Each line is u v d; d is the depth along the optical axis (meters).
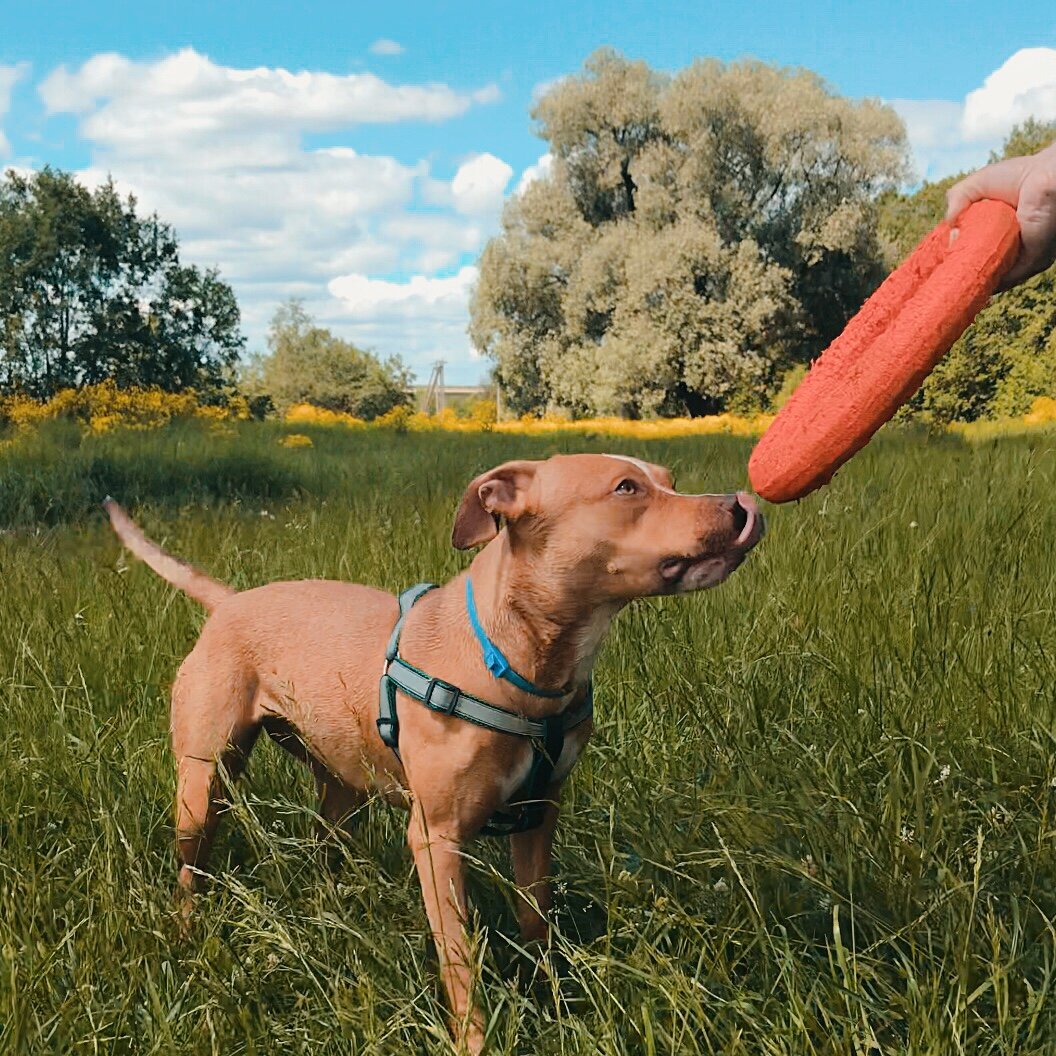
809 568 2.10
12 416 8.83
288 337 21.77
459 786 1.22
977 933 1.12
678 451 6.95
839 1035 1.02
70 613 2.13
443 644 1.25
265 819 1.49
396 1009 1.09
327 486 5.10
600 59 20.75
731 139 19.58
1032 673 1.62
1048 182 1.07
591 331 20.73
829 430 1.11
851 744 1.47
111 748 1.59
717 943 1.16
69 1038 1.04
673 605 1.99
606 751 1.57
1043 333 12.10
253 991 1.12
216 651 1.45
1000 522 2.34
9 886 1.27
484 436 10.49
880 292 1.13
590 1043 1.00
